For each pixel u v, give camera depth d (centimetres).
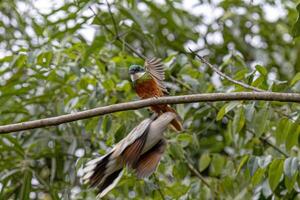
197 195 1105
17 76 1238
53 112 1253
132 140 755
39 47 1170
